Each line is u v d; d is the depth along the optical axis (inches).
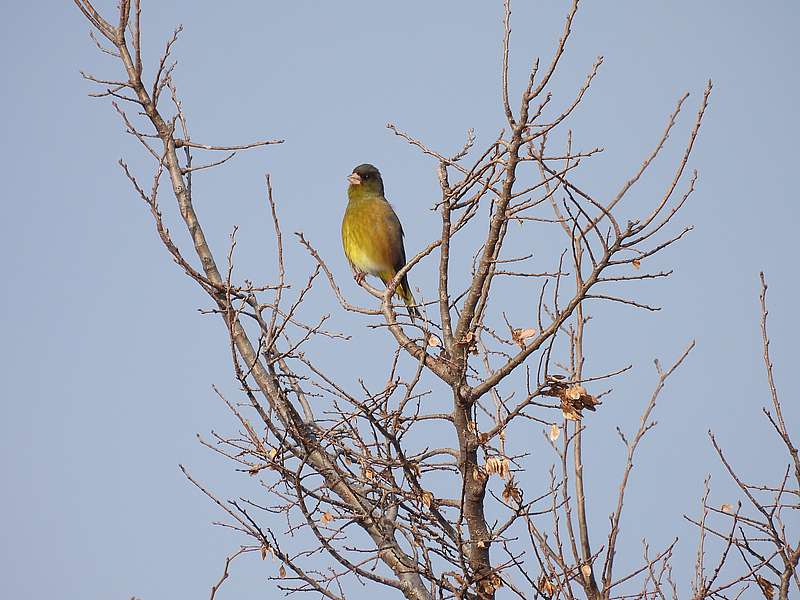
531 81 427.8
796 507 442.0
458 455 483.5
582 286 443.8
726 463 452.8
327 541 453.7
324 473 511.8
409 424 467.5
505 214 450.3
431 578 450.9
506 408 457.1
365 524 488.7
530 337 455.5
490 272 465.1
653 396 478.9
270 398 494.9
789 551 437.7
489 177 452.1
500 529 454.0
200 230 612.1
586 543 469.4
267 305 545.0
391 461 464.4
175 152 617.0
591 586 442.9
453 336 479.8
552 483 471.8
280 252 500.7
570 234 488.1
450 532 461.1
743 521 444.1
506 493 446.6
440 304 483.2
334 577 457.7
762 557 438.3
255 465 462.6
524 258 461.1
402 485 479.5
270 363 491.5
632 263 438.9
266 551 443.2
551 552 448.5
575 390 438.9
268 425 474.3
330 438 477.7
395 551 468.4
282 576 446.0
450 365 469.4
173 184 612.4
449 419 471.5
